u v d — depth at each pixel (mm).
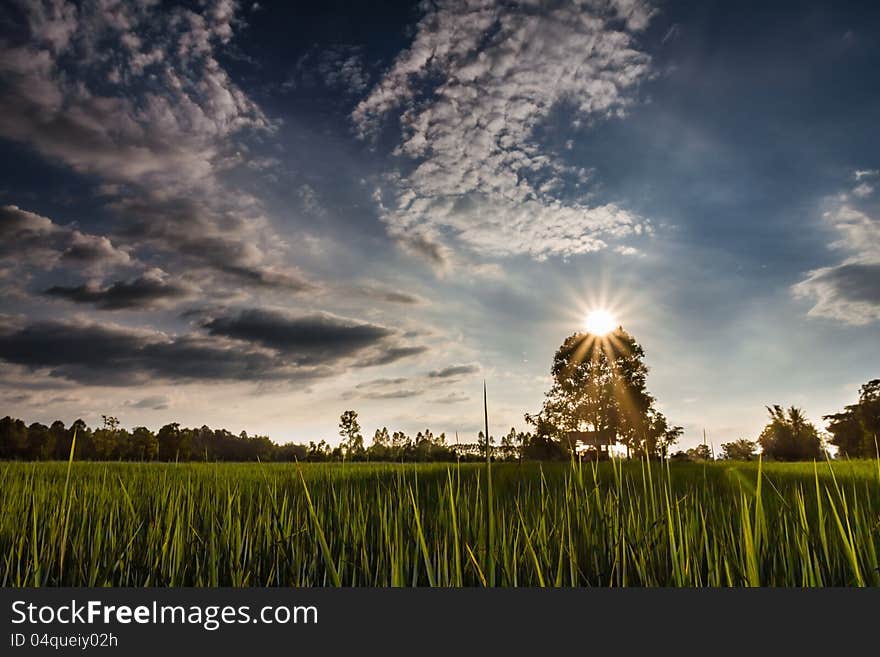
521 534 3381
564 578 3061
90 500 5031
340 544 3564
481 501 3301
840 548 3070
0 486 5598
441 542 3297
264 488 5992
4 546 3752
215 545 3371
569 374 42906
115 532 3779
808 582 2688
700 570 2893
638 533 3123
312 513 2943
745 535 2607
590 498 3588
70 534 3832
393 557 2879
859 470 10398
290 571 3277
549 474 8164
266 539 3494
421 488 4848
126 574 3350
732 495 4797
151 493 5301
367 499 4551
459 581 2652
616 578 2969
